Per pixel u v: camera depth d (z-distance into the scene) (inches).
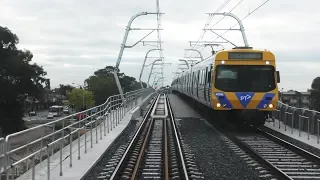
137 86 2962.6
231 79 682.8
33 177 290.2
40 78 2317.9
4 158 241.0
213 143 582.6
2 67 2121.1
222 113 731.4
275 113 839.1
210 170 404.5
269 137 626.8
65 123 419.8
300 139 599.5
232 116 725.3
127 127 808.9
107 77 3560.5
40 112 3713.1
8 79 2148.1
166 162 424.5
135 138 612.1
